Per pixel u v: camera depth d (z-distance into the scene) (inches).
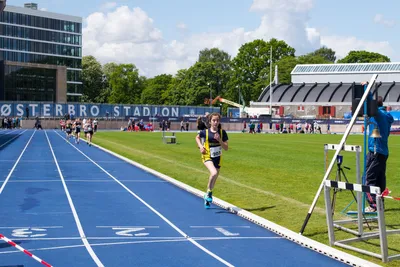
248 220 445.4
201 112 3422.7
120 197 560.7
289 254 341.4
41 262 281.3
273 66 4589.1
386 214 469.4
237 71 4756.4
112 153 1161.4
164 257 329.4
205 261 322.3
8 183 656.4
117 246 353.7
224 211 484.4
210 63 4854.8
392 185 669.9
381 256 317.7
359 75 3981.3
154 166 893.8
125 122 3048.7
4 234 382.3
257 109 3855.8
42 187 626.2
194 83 4788.4
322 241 369.7
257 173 791.7
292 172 807.7
